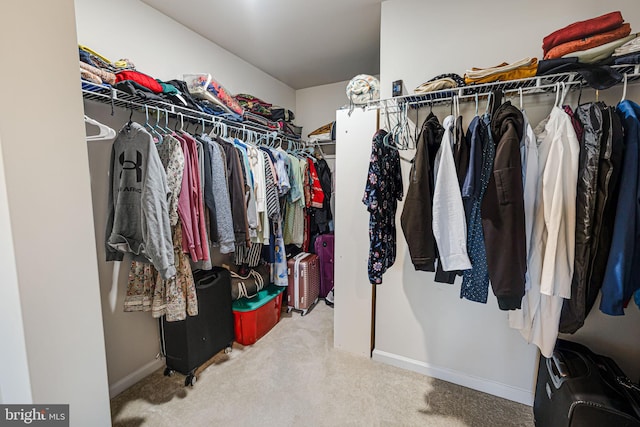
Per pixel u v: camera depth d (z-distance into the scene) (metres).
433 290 1.68
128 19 1.66
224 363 1.86
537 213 1.12
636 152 0.98
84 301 0.95
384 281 1.81
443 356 1.69
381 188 1.46
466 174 1.14
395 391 1.60
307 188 2.70
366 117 1.78
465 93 1.42
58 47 0.86
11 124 0.76
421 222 1.22
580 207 1.04
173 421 1.40
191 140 1.48
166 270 1.26
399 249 1.75
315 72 2.88
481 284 1.21
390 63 1.73
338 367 1.81
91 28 1.49
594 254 1.05
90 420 0.98
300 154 2.91
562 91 1.20
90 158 1.46
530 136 1.11
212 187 1.58
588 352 1.28
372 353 1.90
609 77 1.04
